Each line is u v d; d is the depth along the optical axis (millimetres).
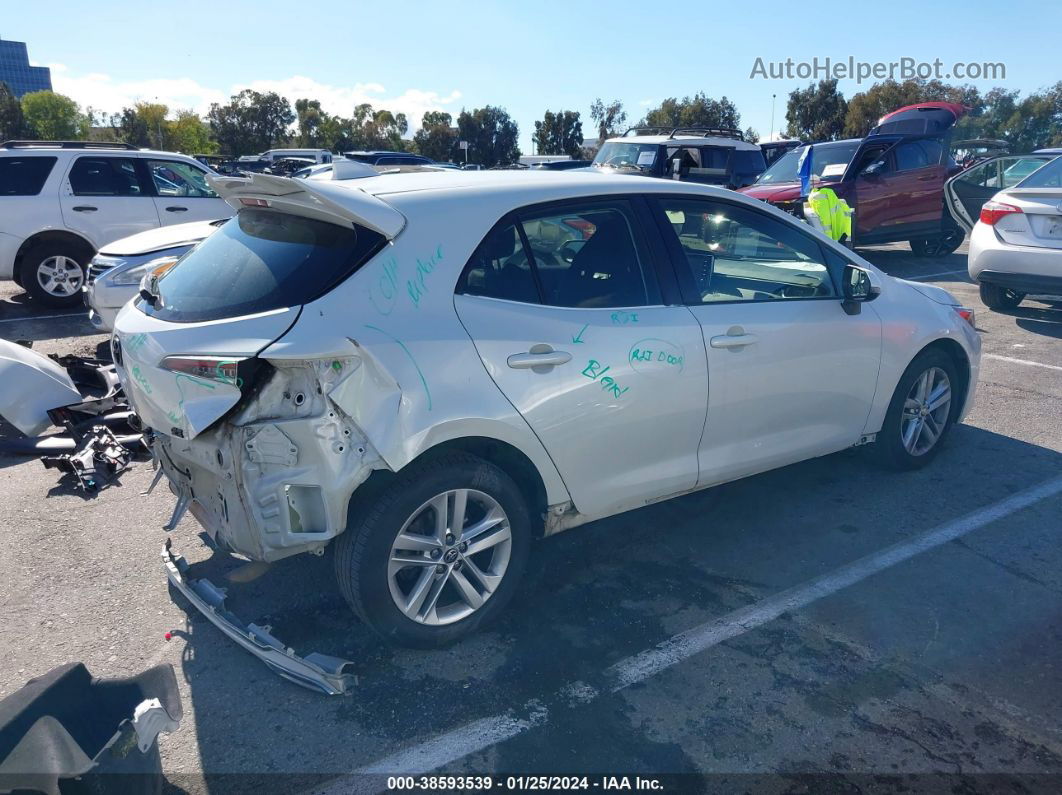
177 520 3328
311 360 2748
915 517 4375
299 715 2889
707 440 3811
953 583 3727
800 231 4242
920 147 13359
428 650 3225
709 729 2807
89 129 94000
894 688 3012
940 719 2854
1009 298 9500
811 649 3242
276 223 3268
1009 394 6434
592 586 3719
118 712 2324
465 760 2672
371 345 2844
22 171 9672
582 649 3252
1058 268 7980
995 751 2709
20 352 5535
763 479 4871
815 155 13742
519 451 3262
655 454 3643
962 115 13695
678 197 3809
